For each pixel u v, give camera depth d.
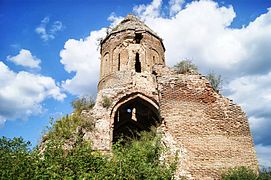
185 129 14.98
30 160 9.06
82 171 8.81
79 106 20.03
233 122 15.49
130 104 22.06
